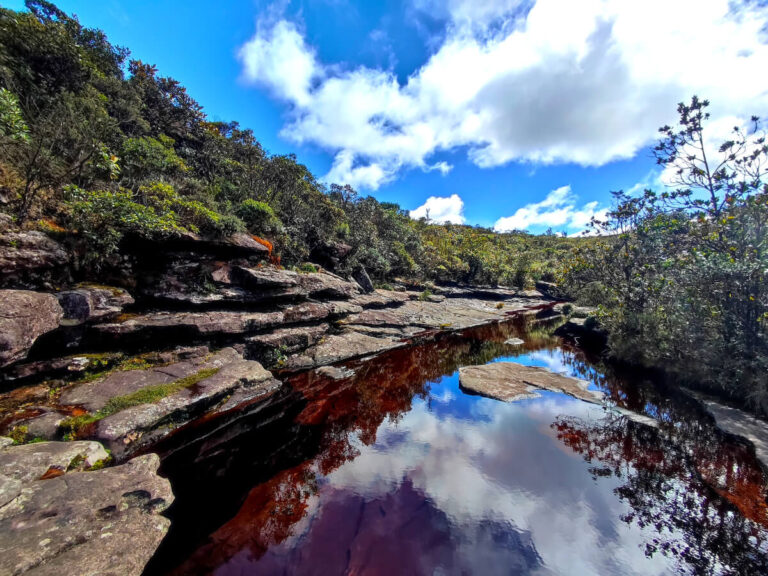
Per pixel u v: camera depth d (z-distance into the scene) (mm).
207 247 11977
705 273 9789
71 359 7680
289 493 5629
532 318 29219
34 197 8430
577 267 18891
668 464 6438
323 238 23594
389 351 16047
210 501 5324
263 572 4066
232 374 9266
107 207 8875
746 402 8492
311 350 13977
